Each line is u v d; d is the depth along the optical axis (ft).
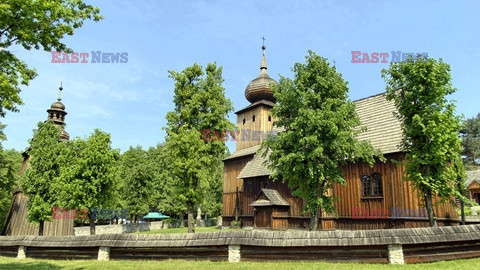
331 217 85.35
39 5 33.76
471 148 257.55
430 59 52.29
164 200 178.81
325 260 40.52
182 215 173.58
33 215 91.40
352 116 55.52
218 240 44.47
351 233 40.22
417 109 52.44
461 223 78.69
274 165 57.21
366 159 56.13
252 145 140.05
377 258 38.99
